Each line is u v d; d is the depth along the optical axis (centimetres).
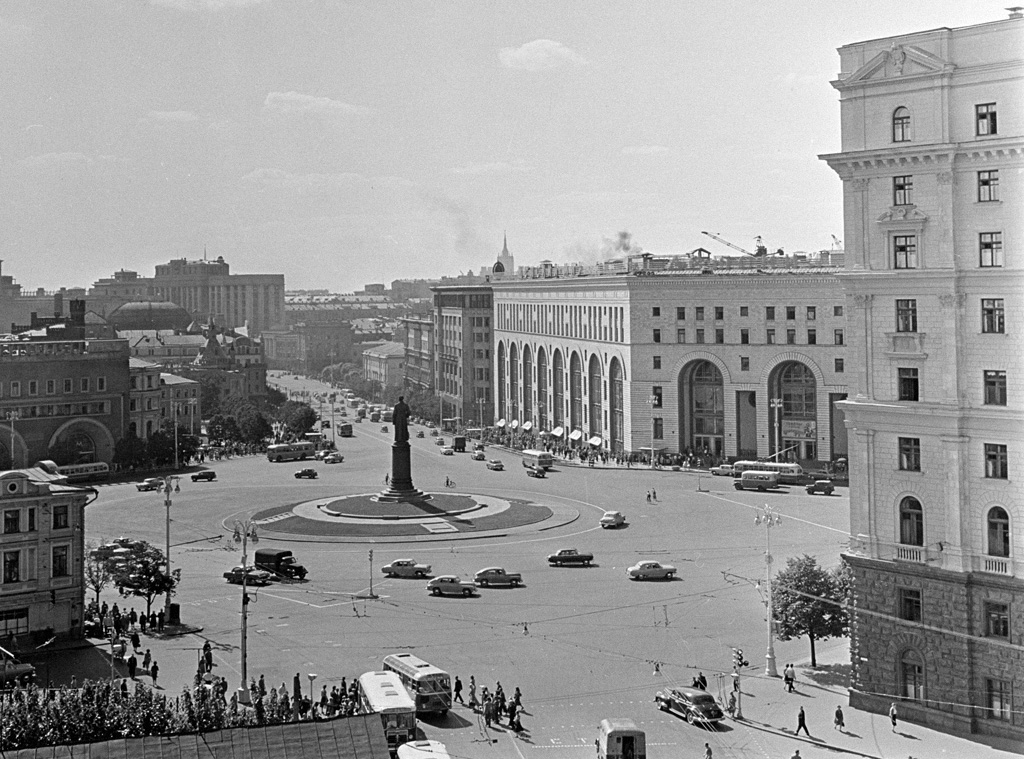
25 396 19275
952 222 7012
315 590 10750
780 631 8288
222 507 15725
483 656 8494
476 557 12181
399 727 6619
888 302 7325
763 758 6431
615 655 8525
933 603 7075
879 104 7331
